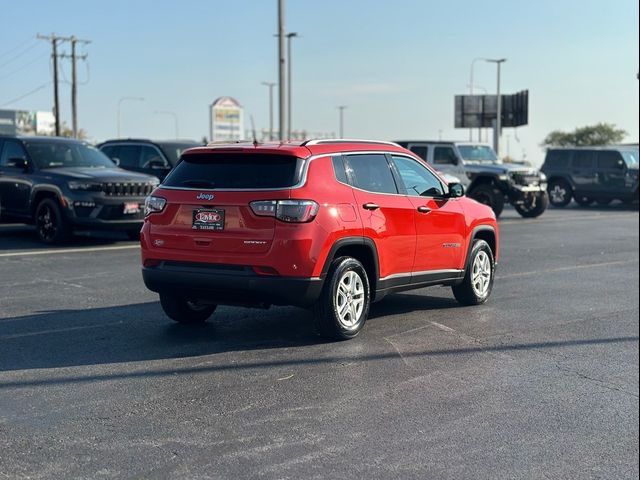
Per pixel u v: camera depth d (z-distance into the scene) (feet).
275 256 22.80
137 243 50.57
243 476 14.65
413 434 16.99
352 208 24.56
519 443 16.66
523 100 190.19
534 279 38.88
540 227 69.05
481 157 79.66
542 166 100.99
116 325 26.71
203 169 24.26
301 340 24.93
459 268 30.01
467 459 15.74
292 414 18.07
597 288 36.29
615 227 69.41
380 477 14.76
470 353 23.91
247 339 24.98
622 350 24.59
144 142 66.54
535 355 23.86
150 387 19.88
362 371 21.65
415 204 27.37
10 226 61.87
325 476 14.74
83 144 54.24
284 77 87.40
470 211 30.55
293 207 22.85
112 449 15.84
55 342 24.29
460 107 198.39
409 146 79.41
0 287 33.68
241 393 19.51
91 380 20.39
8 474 14.61
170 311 26.32
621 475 15.14
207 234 23.54
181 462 15.24
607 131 300.20
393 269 26.50
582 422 18.02
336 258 24.47
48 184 49.06
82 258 42.83
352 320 25.02
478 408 18.83
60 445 16.02
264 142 24.97
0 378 20.48
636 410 18.88
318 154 24.17
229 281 23.16
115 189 48.62
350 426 17.38
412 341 25.22
